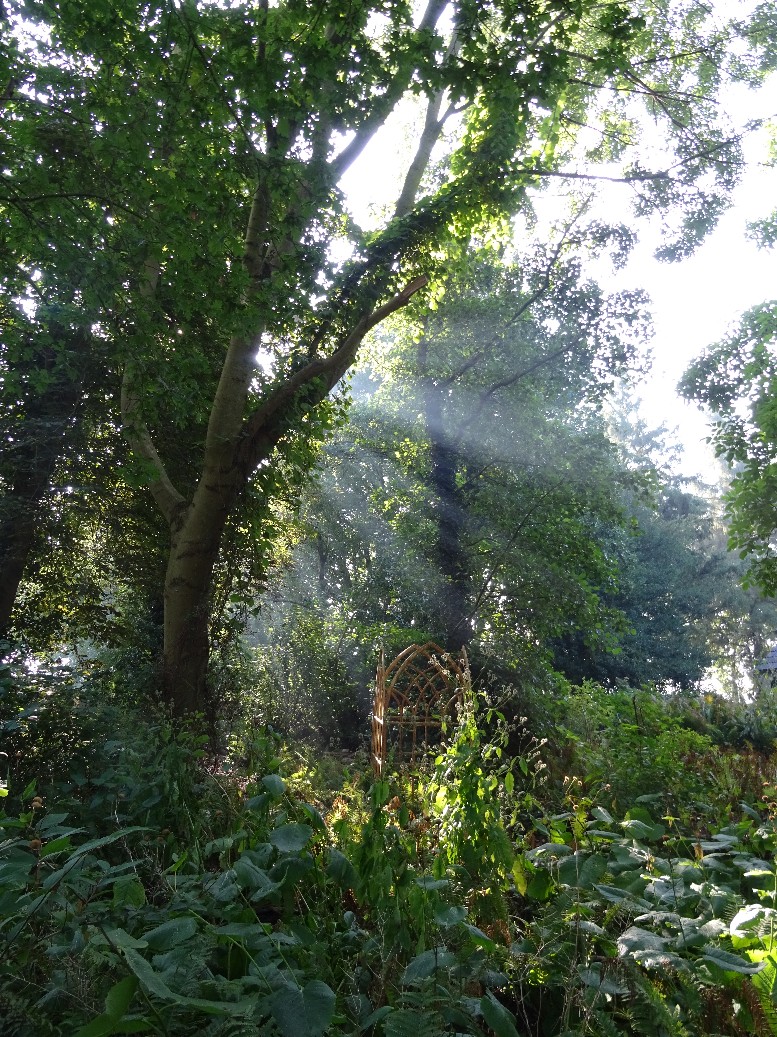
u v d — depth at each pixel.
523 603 14.21
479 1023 2.98
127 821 4.66
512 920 3.79
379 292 11.17
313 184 9.55
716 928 3.16
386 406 16.09
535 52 9.23
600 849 4.10
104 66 8.52
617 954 3.11
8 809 5.08
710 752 7.68
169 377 9.31
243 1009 2.18
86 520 12.33
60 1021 2.28
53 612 12.38
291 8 8.59
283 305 9.38
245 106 8.58
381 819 3.60
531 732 10.76
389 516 16.19
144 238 8.49
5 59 8.14
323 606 18.48
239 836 3.79
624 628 15.05
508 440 14.52
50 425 10.82
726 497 14.10
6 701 6.13
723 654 33.91
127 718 6.44
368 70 8.85
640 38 13.77
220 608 10.70
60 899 2.79
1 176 8.27
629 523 15.11
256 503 10.71
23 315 9.95
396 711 8.77
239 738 6.88
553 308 14.32
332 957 3.04
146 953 2.71
